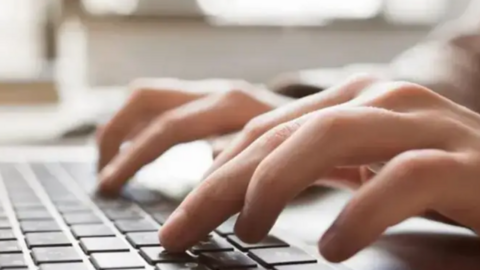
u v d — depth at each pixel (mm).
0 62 1547
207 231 367
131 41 1657
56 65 1566
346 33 1823
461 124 379
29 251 361
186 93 695
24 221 441
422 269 371
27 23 1582
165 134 603
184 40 1698
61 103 1496
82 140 1092
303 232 460
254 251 365
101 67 1642
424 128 366
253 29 1742
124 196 565
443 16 1904
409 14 1885
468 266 376
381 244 422
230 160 385
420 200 335
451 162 348
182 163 767
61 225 431
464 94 837
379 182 330
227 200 367
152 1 1674
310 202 563
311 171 350
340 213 329
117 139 682
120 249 365
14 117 1348
